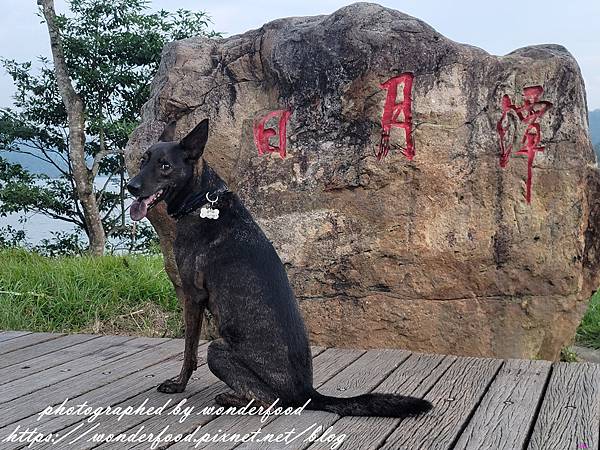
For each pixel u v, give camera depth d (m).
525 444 3.34
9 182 13.41
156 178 3.94
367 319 5.46
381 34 5.41
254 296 3.78
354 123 5.48
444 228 5.32
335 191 5.50
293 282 5.57
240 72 5.83
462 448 3.28
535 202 5.25
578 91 5.27
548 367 4.71
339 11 5.61
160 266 8.12
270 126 5.67
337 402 3.74
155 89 6.19
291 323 3.81
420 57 5.34
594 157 5.38
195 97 5.88
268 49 5.72
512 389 4.22
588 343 6.95
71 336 5.84
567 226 5.25
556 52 5.50
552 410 3.82
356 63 5.44
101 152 12.87
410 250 5.36
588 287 5.47
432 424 3.61
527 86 5.25
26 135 13.82
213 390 4.26
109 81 13.02
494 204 5.27
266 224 5.62
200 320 4.08
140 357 5.12
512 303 5.31
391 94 5.37
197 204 3.97
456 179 5.30
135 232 14.08
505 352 5.32
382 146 5.39
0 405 3.99
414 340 5.41
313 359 5.02
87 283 7.52
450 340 5.37
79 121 12.54
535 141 5.25
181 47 6.09
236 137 5.79
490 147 5.27
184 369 4.16
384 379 4.50
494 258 5.28
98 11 13.21
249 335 3.77
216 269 3.87
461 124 5.31
